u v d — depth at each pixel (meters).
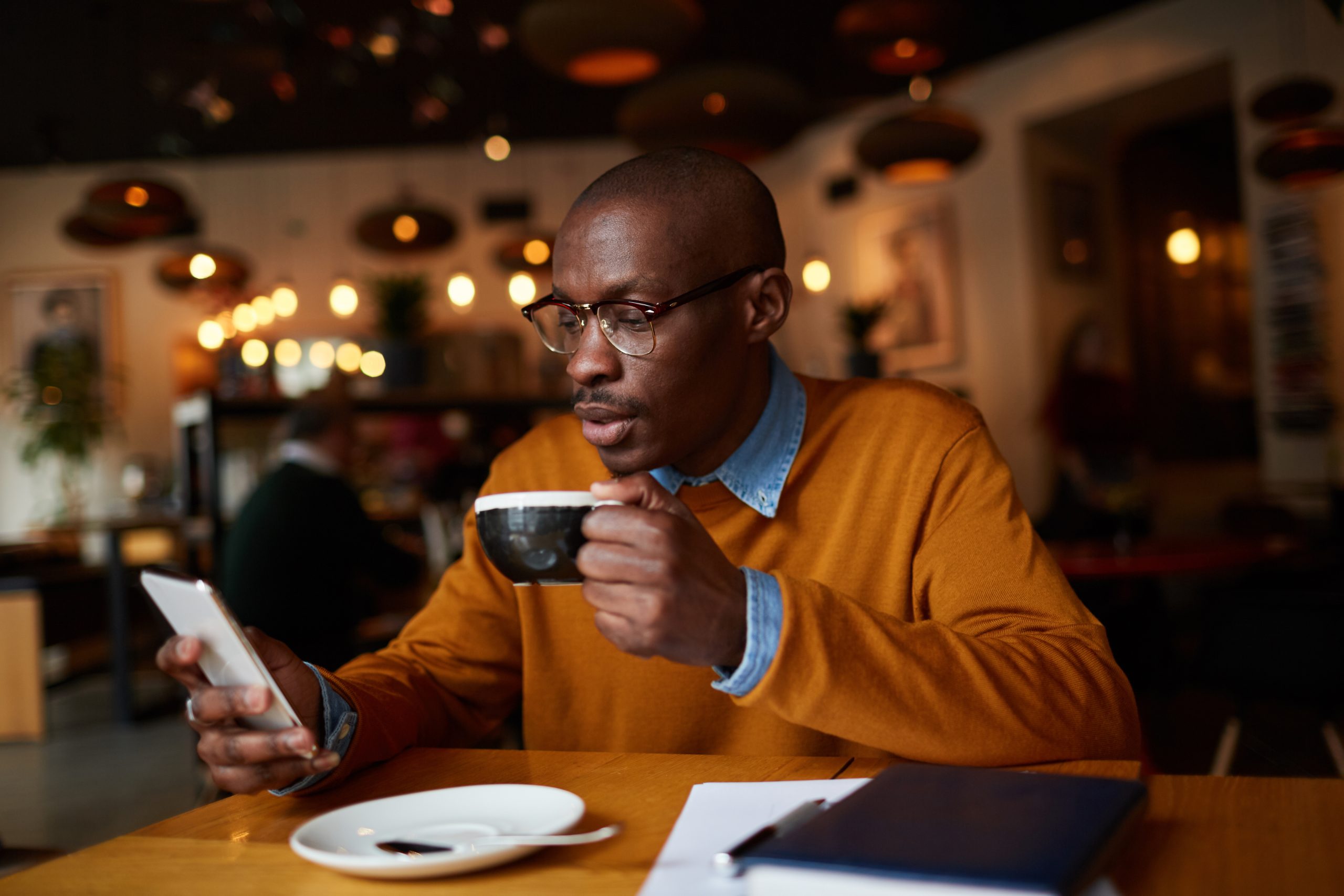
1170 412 6.70
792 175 8.07
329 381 3.41
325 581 3.06
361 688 0.95
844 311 4.98
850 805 0.60
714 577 0.71
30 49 6.11
